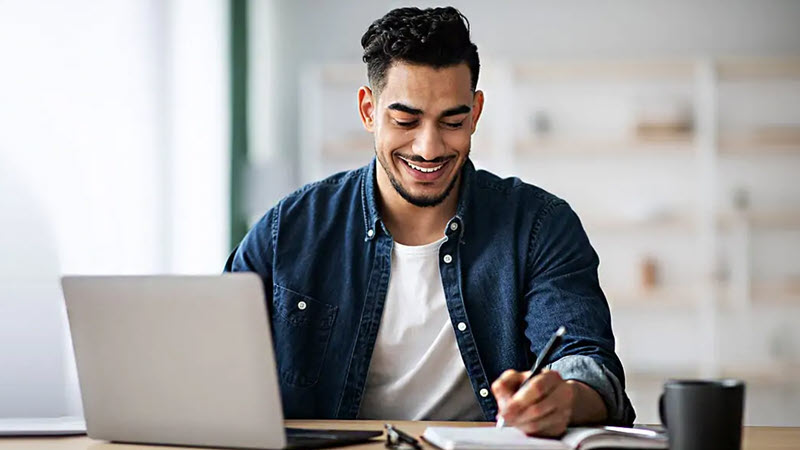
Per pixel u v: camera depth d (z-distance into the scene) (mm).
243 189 5004
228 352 1314
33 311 2826
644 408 5328
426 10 1813
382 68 1794
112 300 1374
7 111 2910
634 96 5625
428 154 1773
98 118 3512
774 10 5629
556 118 5633
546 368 1600
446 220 1938
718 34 5648
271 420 1309
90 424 1433
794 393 5430
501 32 5715
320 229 1968
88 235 3373
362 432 1419
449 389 1879
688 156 5590
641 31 5676
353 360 1896
